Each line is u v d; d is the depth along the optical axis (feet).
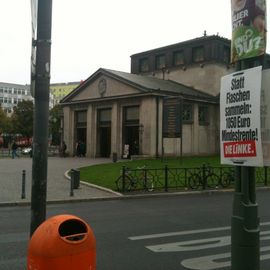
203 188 66.28
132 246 26.68
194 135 142.41
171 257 23.99
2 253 24.61
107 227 33.58
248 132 12.73
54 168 93.30
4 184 63.62
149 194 58.54
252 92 12.61
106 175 76.13
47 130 14.49
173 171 71.56
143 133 132.46
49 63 14.57
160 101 132.36
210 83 152.56
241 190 13.03
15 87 465.47
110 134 148.25
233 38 13.48
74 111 160.86
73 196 54.13
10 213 41.52
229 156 13.47
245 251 12.75
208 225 34.83
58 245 10.31
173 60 165.68
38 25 14.55
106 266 22.06
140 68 177.99
